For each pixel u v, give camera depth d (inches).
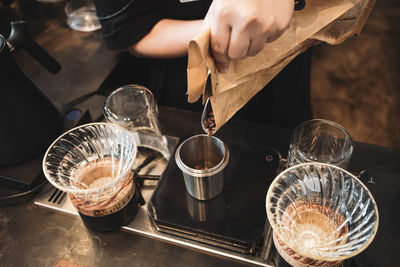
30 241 26.4
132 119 29.4
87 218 24.8
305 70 41.0
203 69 17.2
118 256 25.2
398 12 95.4
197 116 34.5
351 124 72.7
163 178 28.2
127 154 25.6
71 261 25.1
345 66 84.2
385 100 76.7
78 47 44.8
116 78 43.8
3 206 28.5
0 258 25.6
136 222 26.6
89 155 27.5
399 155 29.8
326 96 78.3
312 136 28.2
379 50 86.9
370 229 20.6
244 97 23.1
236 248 24.8
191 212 26.0
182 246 25.4
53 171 24.7
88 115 33.2
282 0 18.1
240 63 20.2
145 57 40.5
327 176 23.5
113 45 37.9
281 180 23.1
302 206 24.0
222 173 25.0
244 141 31.6
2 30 45.6
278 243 21.9
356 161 29.6
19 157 28.7
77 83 40.0
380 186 26.1
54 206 27.9
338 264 21.3
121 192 24.9
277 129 32.6
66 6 48.9
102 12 36.3
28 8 51.0
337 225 22.9
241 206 26.2
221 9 17.1
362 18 26.4
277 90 40.8
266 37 18.4
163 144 31.2
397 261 22.4
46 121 29.2
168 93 44.3
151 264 24.7
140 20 36.4
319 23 22.4
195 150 26.3
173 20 37.4
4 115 26.1
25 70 42.1
